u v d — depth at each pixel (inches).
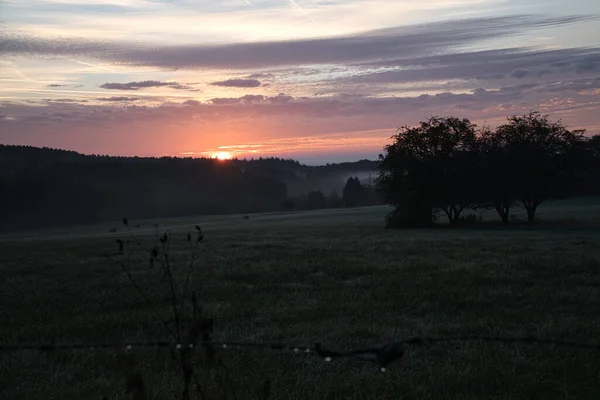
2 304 594.6
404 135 2635.3
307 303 551.2
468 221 2704.2
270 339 391.5
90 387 290.5
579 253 990.4
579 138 2464.3
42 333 441.7
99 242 1862.7
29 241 2509.8
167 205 6225.4
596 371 301.9
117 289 676.1
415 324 442.3
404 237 1643.7
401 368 314.2
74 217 5457.7
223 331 422.0
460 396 268.5
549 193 2503.7
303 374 306.0
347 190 7268.7
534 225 2450.8
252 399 254.8
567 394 265.0
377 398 269.7
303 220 3762.3
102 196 5812.0
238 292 626.8
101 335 421.7
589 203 3991.1
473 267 791.1
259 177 7362.2
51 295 647.8
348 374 305.3
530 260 868.6
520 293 579.5
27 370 328.8
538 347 349.4
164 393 258.5
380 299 567.2
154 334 410.0
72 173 6181.1
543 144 2472.9
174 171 6875.0
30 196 5383.9
